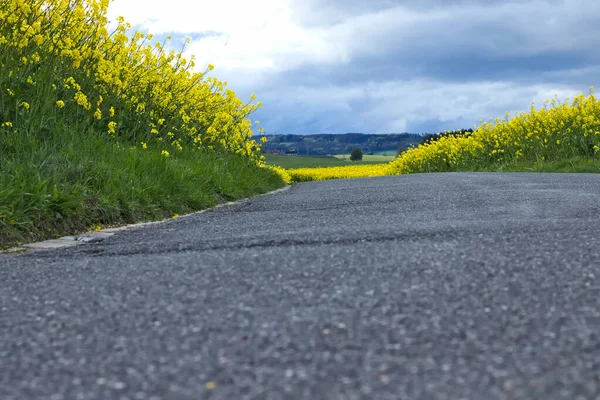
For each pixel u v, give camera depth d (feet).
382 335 4.99
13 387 4.21
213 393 3.99
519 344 4.66
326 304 5.97
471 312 5.51
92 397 4.00
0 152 17.53
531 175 31.24
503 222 11.18
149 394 4.01
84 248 11.37
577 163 43.34
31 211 13.78
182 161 25.91
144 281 7.38
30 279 7.96
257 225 14.07
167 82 30.68
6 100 20.57
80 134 21.80
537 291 6.12
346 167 94.32
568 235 9.41
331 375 4.21
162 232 13.80
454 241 9.14
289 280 7.03
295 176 77.71
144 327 5.49
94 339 5.21
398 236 9.87
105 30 24.94
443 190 22.20
